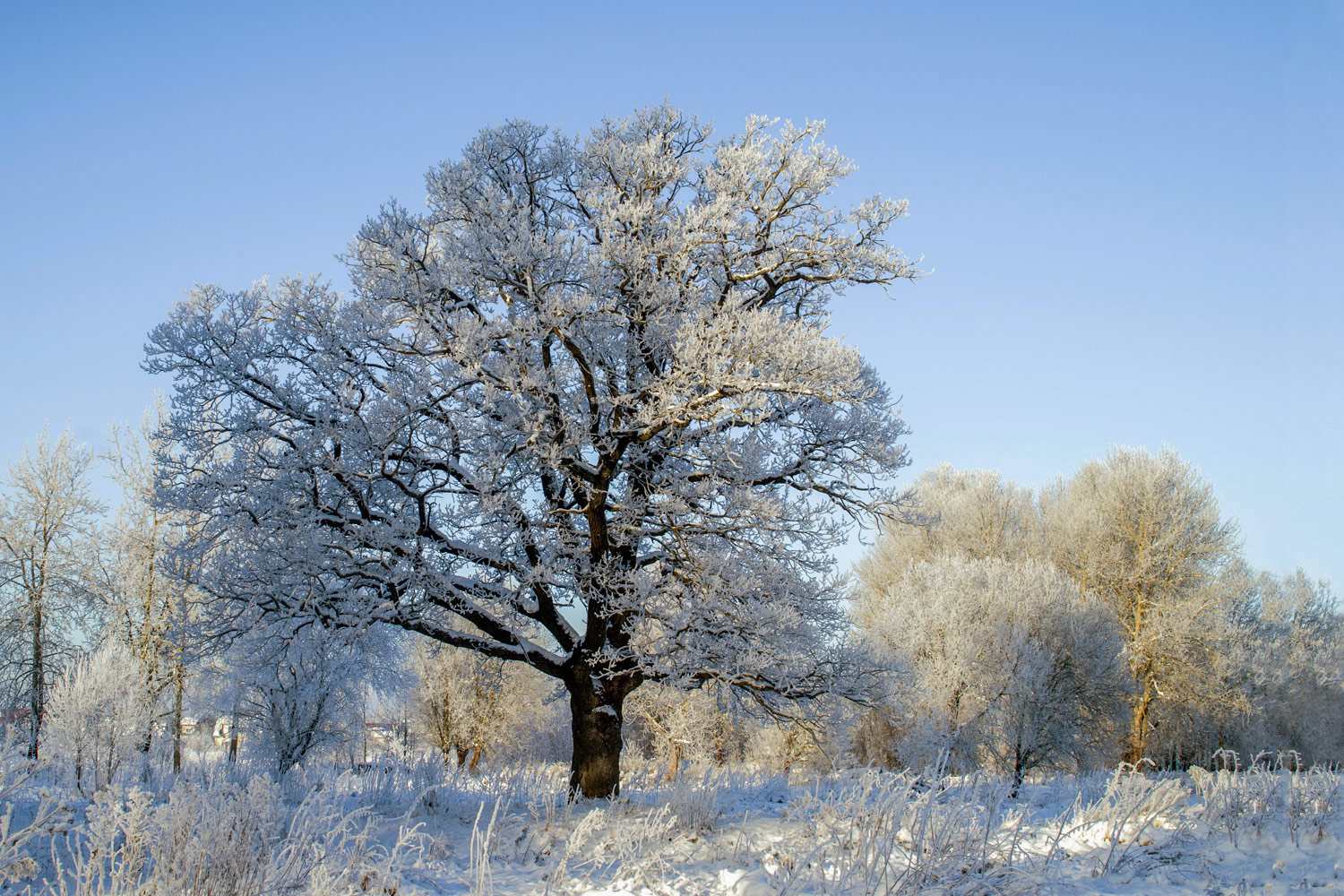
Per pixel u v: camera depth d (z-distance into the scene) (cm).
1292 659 3036
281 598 977
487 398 932
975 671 2042
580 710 1074
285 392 1007
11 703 1905
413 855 696
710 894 588
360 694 1403
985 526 3441
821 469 1122
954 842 581
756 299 1198
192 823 471
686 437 1036
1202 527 2788
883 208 1150
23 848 607
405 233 1072
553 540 1013
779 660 1014
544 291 997
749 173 1127
